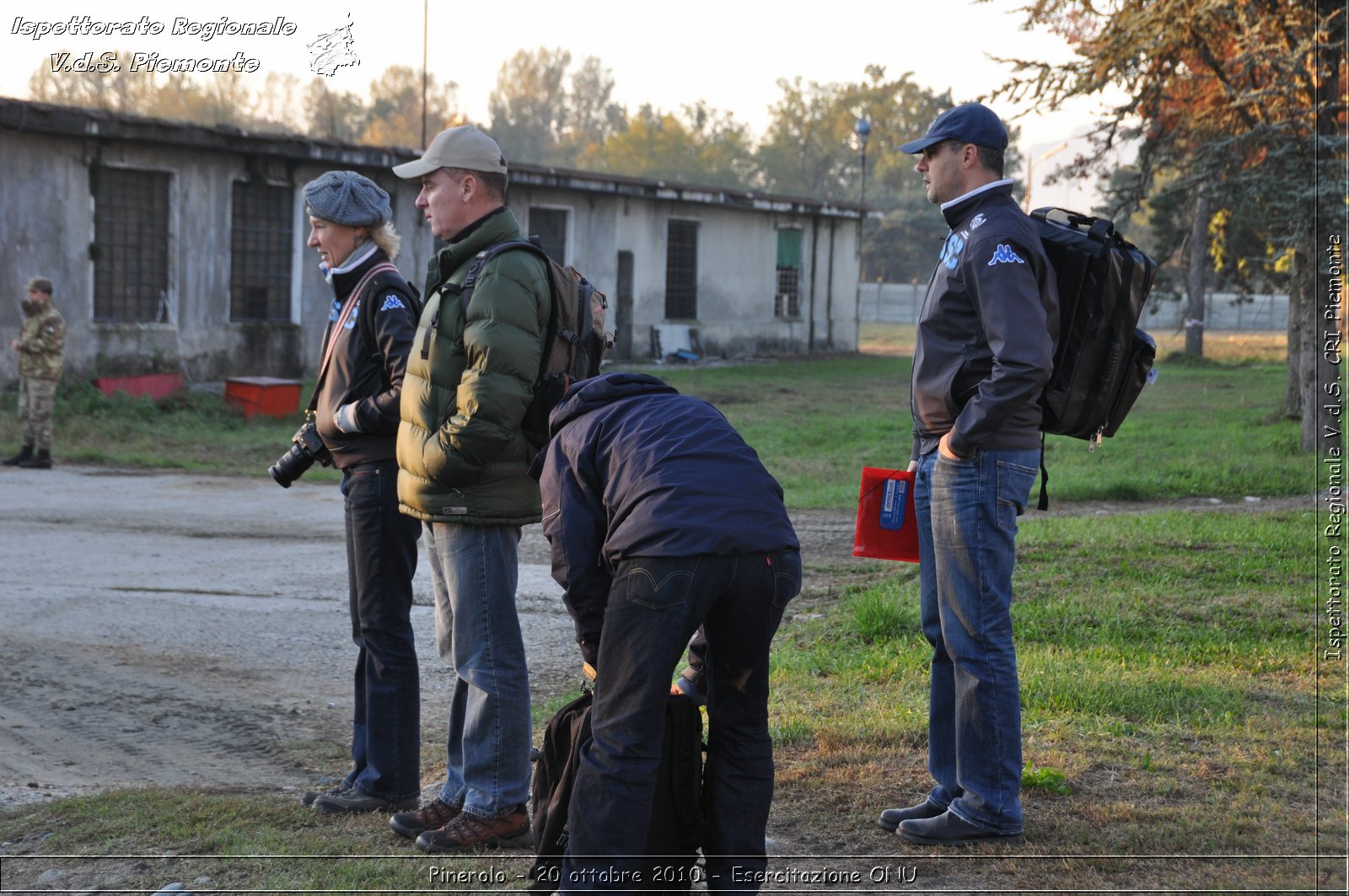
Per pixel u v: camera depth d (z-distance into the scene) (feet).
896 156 322.55
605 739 8.69
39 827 12.23
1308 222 40.22
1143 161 47.37
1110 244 11.09
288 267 65.51
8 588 23.75
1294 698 15.37
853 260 108.37
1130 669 16.81
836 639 19.74
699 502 8.65
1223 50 44.09
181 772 14.65
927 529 11.73
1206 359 100.53
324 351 12.75
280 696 17.79
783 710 15.35
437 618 12.26
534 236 11.59
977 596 11.04
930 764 11.98
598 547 9.20
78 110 54.85
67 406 50.42
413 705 12.84
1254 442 45.16
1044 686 15.57
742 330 96.73
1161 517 29.40
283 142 62.54
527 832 11.74
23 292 54.85
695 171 328.90
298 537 29.94
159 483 37.58
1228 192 43.93
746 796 9.22
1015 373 10.27
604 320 11.94
